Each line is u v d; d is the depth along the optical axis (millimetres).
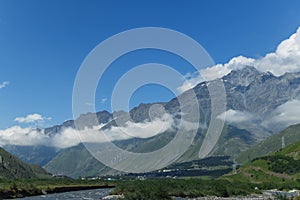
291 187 190625
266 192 167000
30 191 132625
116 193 122562
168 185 134000
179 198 121062
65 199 111625
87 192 145000
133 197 106625
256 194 155625
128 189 119312
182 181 146375
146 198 106750
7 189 122875
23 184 142125
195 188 136875
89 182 195000
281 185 195250
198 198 126188
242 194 150500
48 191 143500
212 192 140500
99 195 126438
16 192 125438
